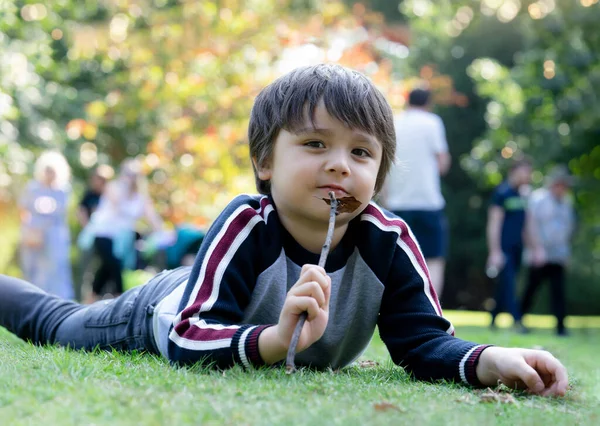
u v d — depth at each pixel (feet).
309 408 6.75
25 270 35.76
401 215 27.68
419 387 8.54
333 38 39.34
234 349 8.36
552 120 62.08
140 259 38.27
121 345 11.02
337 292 9.57
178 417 6.26
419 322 9.59
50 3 43.55
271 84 9.61
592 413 7.62
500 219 36.22
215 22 37.63
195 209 38.60
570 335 36.63
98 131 60.08
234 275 9.06
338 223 9.26
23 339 12.43
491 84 71.41
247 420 6.30
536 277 37.11
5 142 47.91
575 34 57.47
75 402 6.61
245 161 38.11
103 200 36.60
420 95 27.73
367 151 9.13
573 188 62.23
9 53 40.50
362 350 10.37
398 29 42.83
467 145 83.41
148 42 38.34
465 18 84.28
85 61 57.00
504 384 8.68
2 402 6.58
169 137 38.52
